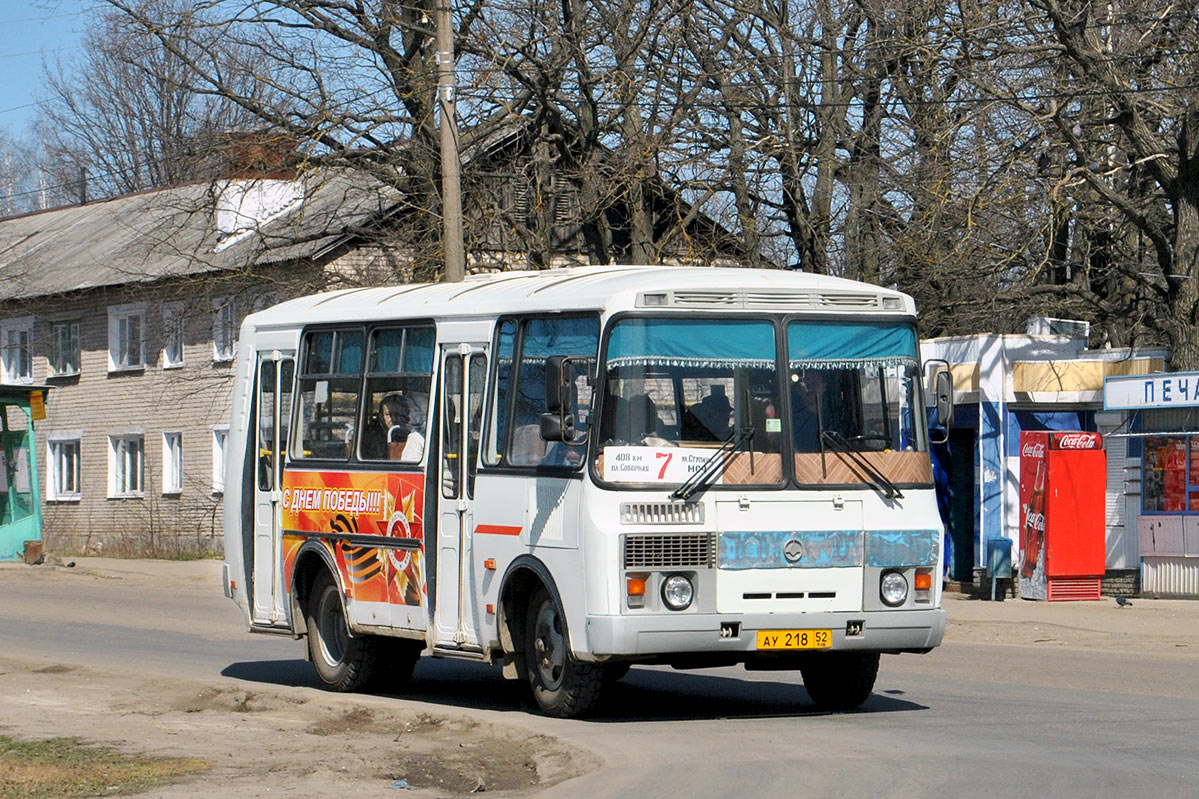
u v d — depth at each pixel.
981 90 29.42
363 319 16.36
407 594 15.34
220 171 35.00
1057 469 27.17
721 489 12.91
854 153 36.59
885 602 13.29
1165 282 33.16
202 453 50.88
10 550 40.56
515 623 14.09
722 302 13.23
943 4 30.95
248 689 16.39
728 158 33.94
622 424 12.86
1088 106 30.67
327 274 34.16
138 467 53.44
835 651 13.23
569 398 12.82
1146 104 29.11
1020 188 29.33
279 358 17.66
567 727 13.14
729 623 12.79
